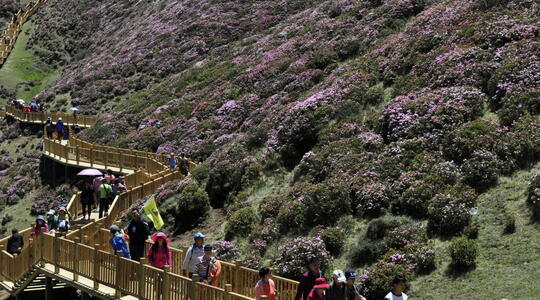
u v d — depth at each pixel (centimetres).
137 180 3516
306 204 2459
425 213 2169
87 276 2134
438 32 3312
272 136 3231
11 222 4388
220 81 4838
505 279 1712
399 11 4062
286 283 1655
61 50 9388
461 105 2606
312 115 3153
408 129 2631
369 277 1917
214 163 3275
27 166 5191
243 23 6444
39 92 8162
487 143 2328
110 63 7306
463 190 2166
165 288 1714
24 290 2553
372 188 2370
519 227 1920
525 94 2462
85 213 3128
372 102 3106
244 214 2631
